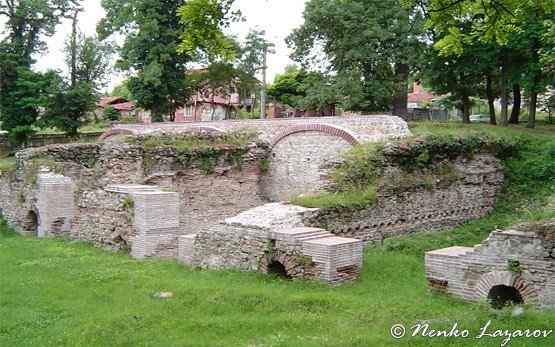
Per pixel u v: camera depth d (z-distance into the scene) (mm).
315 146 25922
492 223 23547
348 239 14477
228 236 15773
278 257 14500
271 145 27562
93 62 49844
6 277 15312
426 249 19375
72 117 46656
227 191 25812
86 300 13094
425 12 11719
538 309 11141
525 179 25672
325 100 35062
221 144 25734
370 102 35594
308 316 11117
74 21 49562
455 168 23484
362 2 34500
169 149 23672
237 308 11945
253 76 51844
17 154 28984
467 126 30906
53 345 10188
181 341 10055
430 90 38250
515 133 28281
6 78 46375
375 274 14977
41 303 12844
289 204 17688
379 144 21344
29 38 47125
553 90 40156
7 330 11016
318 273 13750
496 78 35438
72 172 28562
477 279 12195
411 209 21234
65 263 17156
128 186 20484
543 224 11625
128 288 13953
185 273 15727
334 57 35656
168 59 42438
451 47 11961
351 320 10789
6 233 27469
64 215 25547
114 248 19672
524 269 11594
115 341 10227
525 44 29031
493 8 11320
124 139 23234
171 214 18969
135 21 42500
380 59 34625
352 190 19469
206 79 50094
